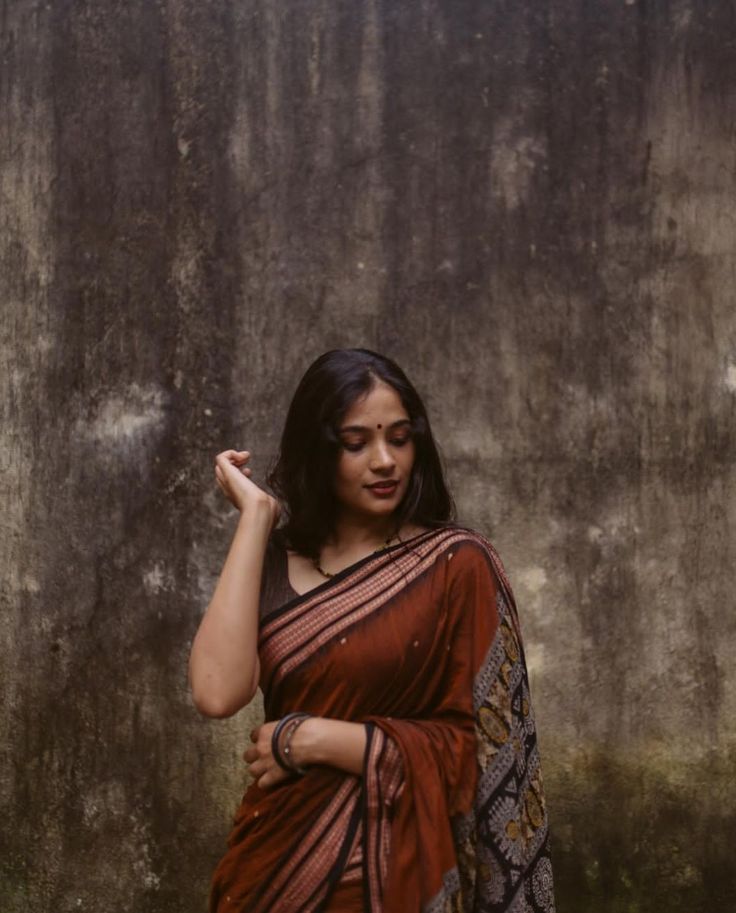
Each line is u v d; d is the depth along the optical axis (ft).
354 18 10.49
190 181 10.68
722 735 10.41
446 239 10.46
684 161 10.36
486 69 10.41
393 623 5.96
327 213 10.54
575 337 10.41
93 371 10.80
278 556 6.54
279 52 10.56
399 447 6.23
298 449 6.32
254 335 10.61
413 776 5.64
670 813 10.43
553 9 10.39
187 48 10.66
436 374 10.47
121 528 10.75
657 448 10.41
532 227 10.41
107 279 10.78
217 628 6.06
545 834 6.14
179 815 10.69
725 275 10.38
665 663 10.40
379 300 10.51
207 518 10.64
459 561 6.10
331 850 5.78
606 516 10.42
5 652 10.92
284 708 6.17
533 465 10.44
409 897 5.59
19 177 10.91
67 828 10.84
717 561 10.39
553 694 10.43
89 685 10.80
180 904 10.68
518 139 10.40
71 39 10.82
